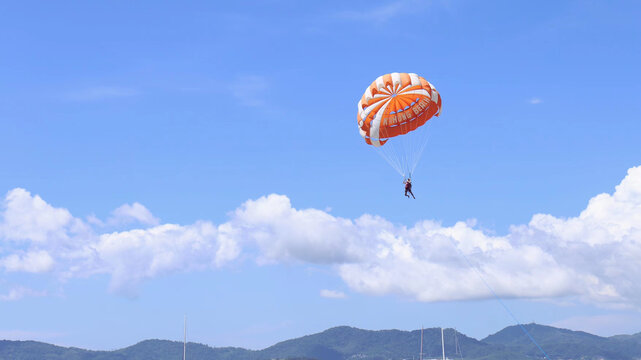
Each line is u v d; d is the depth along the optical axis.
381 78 76.62
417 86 74.81
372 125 77.88
